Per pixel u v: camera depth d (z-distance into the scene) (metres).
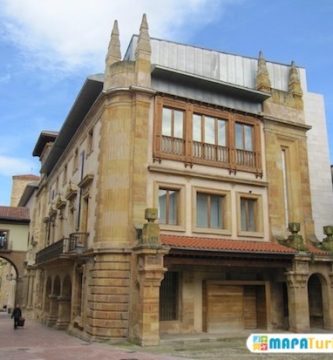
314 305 21.02
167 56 23.33
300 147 23.38
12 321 33.19
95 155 20.50
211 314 18.72
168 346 15.34
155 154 18.88
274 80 25.94
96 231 18.50
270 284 20.34
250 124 22.09
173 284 18.66
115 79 19.50
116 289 16.95
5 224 45.97
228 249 17.33
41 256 29.80
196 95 20.75
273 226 21.19
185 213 19.11
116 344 15.81
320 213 24.45
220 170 20.50
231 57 25.44
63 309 24.33
